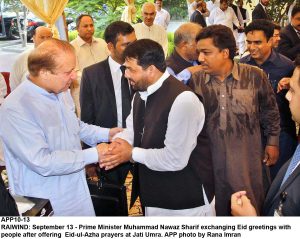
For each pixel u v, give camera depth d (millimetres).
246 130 2189
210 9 9578
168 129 1718
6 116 1730
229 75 2162
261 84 2201
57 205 1905
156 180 1859
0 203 1265
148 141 1807
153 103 1786
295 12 4004
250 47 2695
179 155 1720
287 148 2768
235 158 2197
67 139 1900
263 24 2645
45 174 1771
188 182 1840
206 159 1894
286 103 2688
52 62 1696
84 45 4395
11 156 1869
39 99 1771
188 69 2346
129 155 1859
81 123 2291
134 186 2051
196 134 1764
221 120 2182
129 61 1738
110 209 2211
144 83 1765
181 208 1860
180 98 1702
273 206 1318
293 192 1197
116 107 2736
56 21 5188
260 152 2256
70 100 1992
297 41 4055
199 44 2102
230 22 8742
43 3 4863
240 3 9211
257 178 2266
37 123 1761
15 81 3979
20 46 5824
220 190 2242
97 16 7770
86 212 2004
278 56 2758
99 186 2207
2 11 5684
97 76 2725
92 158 1866
